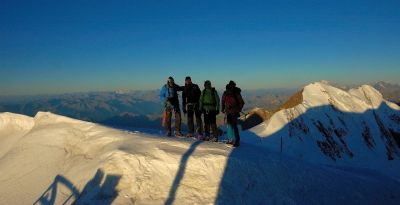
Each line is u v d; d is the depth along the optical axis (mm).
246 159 11477
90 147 11836
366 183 15789
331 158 62688
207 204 9250
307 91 86875
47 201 9641
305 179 12312
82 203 9062
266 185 10828
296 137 61938
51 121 15289
